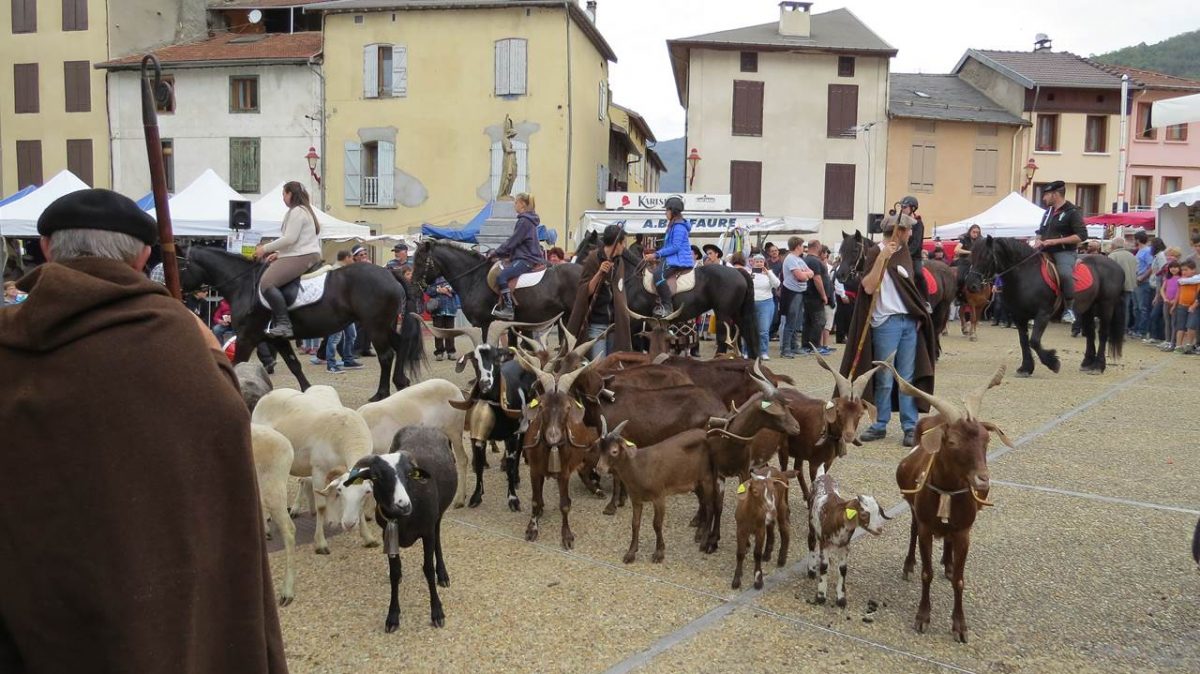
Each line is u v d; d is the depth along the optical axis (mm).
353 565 5629
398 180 29922
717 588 5191
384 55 29875
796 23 33875
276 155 30609
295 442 5863
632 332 12008
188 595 2111
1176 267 15859
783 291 15641
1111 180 36094
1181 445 8422
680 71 37094
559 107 28922
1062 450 8266
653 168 59188
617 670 4207
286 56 29953
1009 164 35312
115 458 2064
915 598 5031
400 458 4586
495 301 11828
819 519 4906
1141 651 4359
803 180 33875
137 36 33312
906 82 39125
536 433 5957
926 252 21438
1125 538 5906
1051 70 36688
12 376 2098
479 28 29141
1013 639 4496
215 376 2248
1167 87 35719
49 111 33031
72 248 2266
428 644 4500
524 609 4906
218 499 2209
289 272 10055
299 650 4445
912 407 8438
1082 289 12422
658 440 6484
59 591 2045
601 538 6141
